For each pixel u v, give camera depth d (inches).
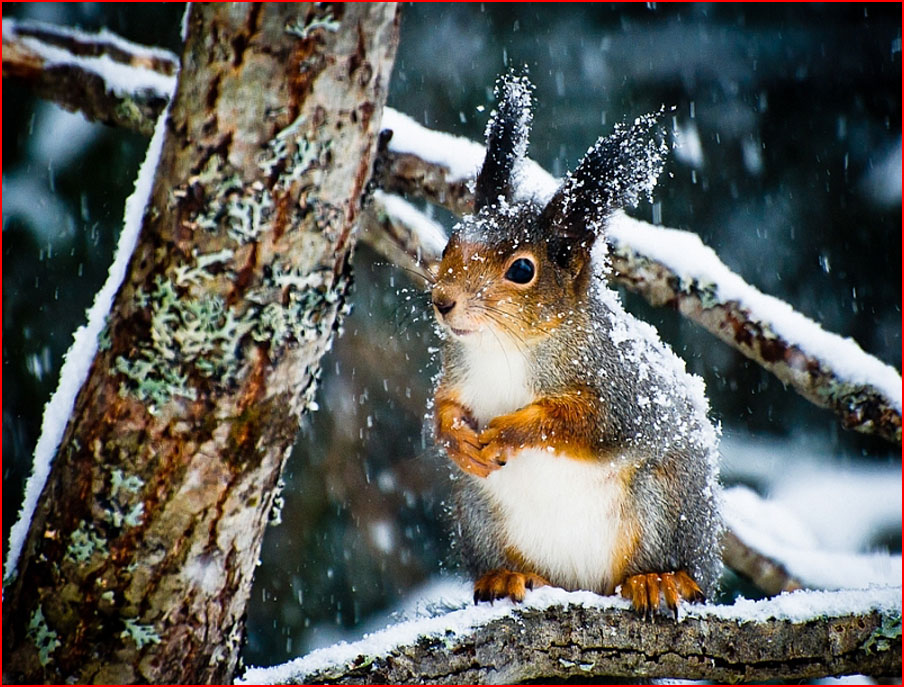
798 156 623.5
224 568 238.4
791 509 555.5
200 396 226.2
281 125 215.9
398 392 595.5
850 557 460.8
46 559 234.4
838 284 610.9
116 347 229.8
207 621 238.7
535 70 628.4
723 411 600.4
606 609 298.0
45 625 233.3
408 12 635.5
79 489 231.8
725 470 538.0
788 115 628.4
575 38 637.3
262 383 228.4
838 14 631.2
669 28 639.1
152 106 411.2
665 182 608.4
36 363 562.6
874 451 588.7
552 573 359.6
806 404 599.2
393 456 593.3
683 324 602.2
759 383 601.9
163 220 223.8
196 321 223.3
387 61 222.1
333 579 571.5
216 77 214.5
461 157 396.2
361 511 584.7
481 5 641.0
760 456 587.2
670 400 354.0
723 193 616.7
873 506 554.3
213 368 225.3
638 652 294.2
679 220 609.6
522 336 337.4
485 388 353.4
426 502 588.4
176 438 227.5
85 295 569.3
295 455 588.1
